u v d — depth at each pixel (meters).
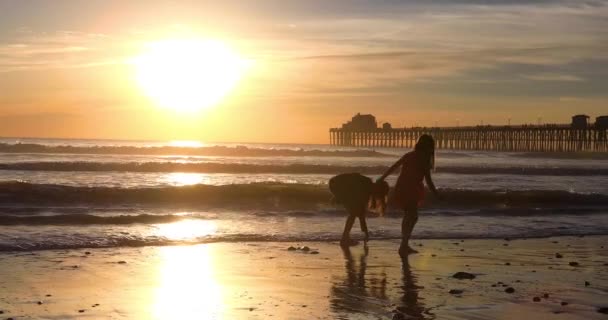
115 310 7.19
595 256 11.48
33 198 17.81
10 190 17.94
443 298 7.86
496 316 6.98
